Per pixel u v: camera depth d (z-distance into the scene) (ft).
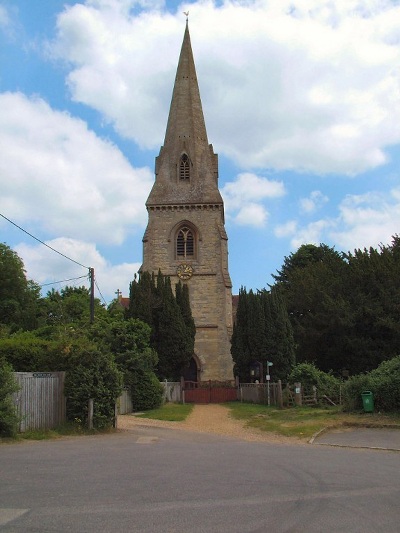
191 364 172.45
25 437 61.11
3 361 64.90
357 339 157.38
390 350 154.51
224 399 149.69
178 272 178.91
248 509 29.01
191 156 189.98
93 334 114.52
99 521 26.07
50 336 111.55
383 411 84.84
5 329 112.47
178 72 204.33
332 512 28.68
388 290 158.81
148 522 26.04
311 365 117.08
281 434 72.64
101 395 70.79
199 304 176.45
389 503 30.94
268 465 44.57
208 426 83.20
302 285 186.70
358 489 34.81
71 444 57.06
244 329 157.79
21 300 168.76
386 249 182.29
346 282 171.63
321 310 169.07
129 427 76.95
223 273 177.99
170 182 187.93
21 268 170.71
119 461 45.01
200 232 181.68
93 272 118.32
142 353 114.83
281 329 156.04
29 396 65.16
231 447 57.72
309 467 43.88
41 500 30.32
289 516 27.66
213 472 40.47
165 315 150.10
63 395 71.05
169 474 39.17
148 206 184.03
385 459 49.62
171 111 199.62
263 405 122.83
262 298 158.20
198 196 184.65
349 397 88.89
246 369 156.04
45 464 42.70
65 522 25.77
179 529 24.94
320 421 80.89
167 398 136.15
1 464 42.52
